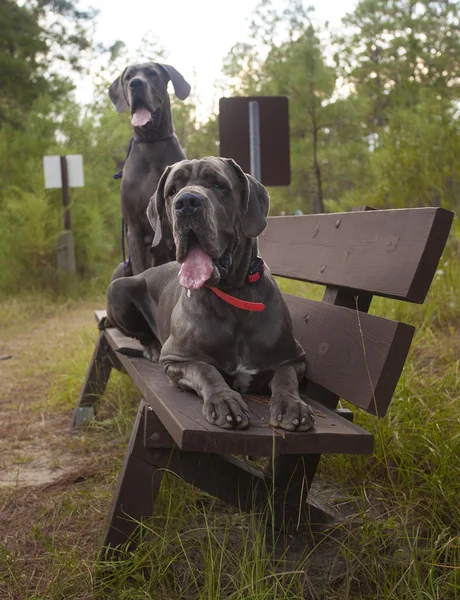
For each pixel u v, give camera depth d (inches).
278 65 521.0
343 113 513.0
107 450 160.9
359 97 550.0
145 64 181.6
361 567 94.7
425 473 115.6
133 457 101.2
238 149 253.3
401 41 634.2
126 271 194.9
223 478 103.0
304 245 135.4
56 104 552.4
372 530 98.0
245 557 91.4
